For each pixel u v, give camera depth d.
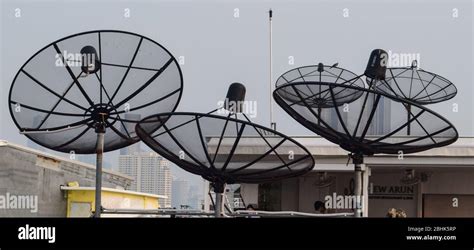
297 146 13.06
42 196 18.59
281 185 21.38
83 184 21.14
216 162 13.02
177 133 12.68
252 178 13.18
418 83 19.31
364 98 13.27
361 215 13.48
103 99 14.05
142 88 14.11
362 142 13.40
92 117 13.93
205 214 14.45
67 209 18.92
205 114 12.35
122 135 14.11
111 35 14.11
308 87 13.69
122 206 19.77
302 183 21.23
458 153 18.05
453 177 22.20
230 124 12.56
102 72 14.12
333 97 13.19
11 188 17.83
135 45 14.16
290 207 21.23
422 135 13.66
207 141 12.73
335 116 13.60
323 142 18.52
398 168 19.53
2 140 17.83
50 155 19.14
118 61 14.15
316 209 19.11
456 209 22.14
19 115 14.21
